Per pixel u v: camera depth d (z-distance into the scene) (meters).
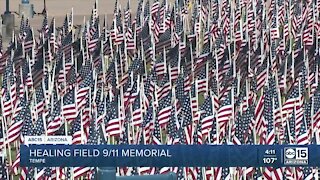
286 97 174.38
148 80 173.50
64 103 157.25
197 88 171.00
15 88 168.00
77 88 171.00
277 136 147.75
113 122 147.75
